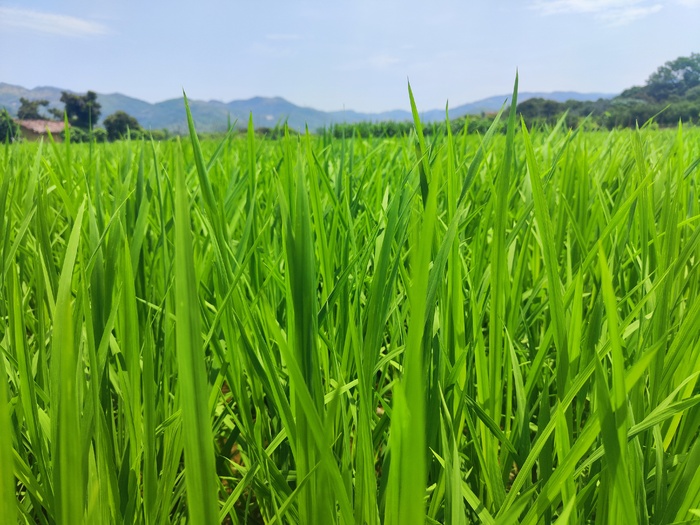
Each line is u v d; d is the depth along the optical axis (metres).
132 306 0.41
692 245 0.45
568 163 0.92
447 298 0.47
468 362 0.48
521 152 1.30
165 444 0.43
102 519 0.33
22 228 0.50
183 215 0.23
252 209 0.55
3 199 0.53
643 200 0.53
